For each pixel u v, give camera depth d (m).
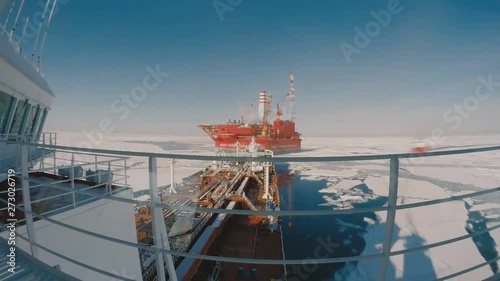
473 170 37.16
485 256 13.09
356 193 26.05
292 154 54.00
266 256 9.05
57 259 3.79
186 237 9.69
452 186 27.42
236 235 10.75
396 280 11.44
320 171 38.38
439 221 17.36
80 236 4.14
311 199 24.36
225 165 24.08
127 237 5.06
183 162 40.12
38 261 2.36
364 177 33.38
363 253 14.20
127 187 5.23
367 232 16.62
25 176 2.47
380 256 1.74
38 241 3.58
